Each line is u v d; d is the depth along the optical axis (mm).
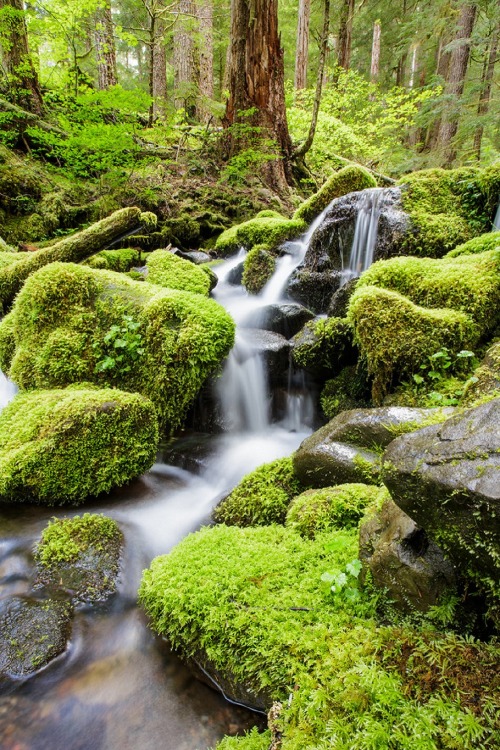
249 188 10273
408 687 1277
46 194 8148
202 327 3738
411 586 1536
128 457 3150
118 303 4035
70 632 2066
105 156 7523
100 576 2365
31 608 2148
